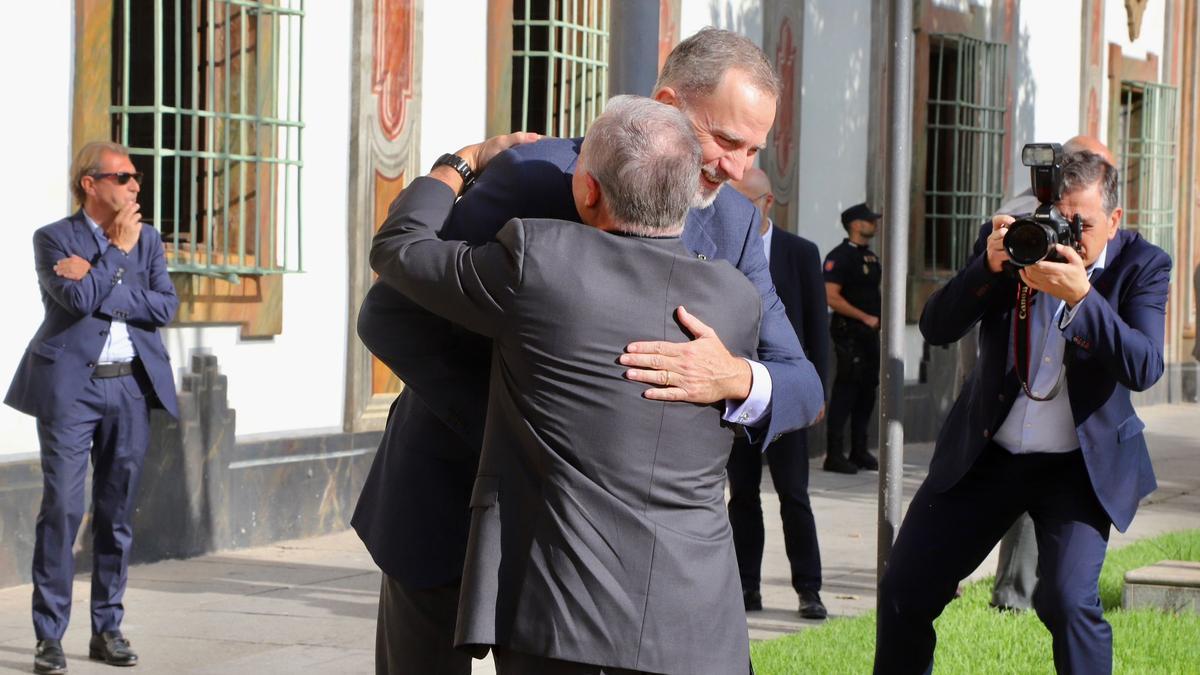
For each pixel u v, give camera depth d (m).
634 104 3.09
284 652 6.34
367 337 3.45
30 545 7.43
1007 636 6.33
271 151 8.69
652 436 3.00
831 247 13.77
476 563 3.05
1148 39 19.75
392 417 3.71
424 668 3.62
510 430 3.09
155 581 7.64
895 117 4.80
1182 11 20.20
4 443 7.38
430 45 9.67
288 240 8.86
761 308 3.25
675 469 3.02
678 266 3.06
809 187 13.38
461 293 3.10
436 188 3.42
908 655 4.52
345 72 9.15
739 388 3.08
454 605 3.58
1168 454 14.44
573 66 10.58
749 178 7.01
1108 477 4.31
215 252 8.52
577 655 2.94
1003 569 7.03
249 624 6.83
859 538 9.43
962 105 15.27
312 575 7.91
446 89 9.83
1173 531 9.67
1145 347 4.22
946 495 4.48
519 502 3.05
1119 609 7.07
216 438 8.34
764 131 3.31
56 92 7.61
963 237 15.67
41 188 7.55
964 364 7.15
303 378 8.99
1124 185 19.59
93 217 6.24
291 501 8.83
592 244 3.04
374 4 9.25
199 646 6.42
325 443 9.03
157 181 8.01
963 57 15.62
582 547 2.96
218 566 8.05
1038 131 17.22
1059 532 4.35
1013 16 16.48
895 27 4.79
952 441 4.51
